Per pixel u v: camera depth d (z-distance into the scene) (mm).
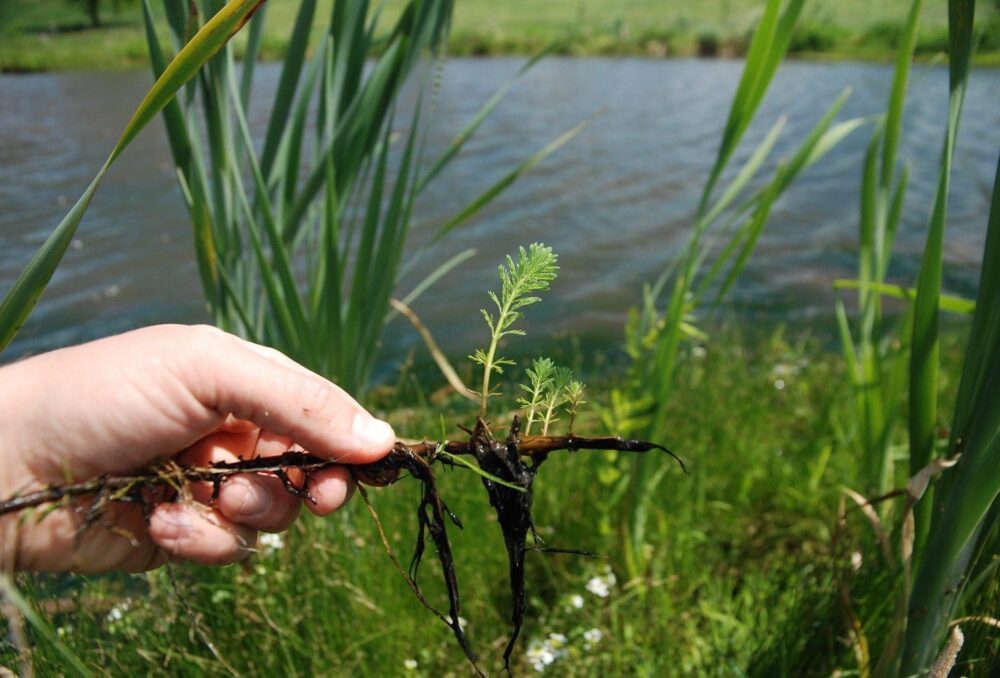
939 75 4043
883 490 651
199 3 569
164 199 2203
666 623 665
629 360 1380
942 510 465
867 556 608
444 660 650
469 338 1475
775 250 1977
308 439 374
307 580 623
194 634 579
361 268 669
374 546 675
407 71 651
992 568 454
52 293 1637
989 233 442
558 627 678
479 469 368
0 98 3654
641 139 2955
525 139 2902
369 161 673
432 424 930
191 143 595
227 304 654
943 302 553
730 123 633
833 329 1508
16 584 447
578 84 4086
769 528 822
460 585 690
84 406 355
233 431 414
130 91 3836
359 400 710
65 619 551
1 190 2258
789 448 955
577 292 1704
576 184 2426
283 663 603
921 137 2920
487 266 1824
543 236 2010
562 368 372
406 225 683
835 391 1085
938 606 453
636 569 729
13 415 354
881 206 627
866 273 650
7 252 1814
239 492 388
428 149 2719
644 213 2191
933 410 489
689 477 848
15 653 426
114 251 1854
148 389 358
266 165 660
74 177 2383
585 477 806
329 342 669
